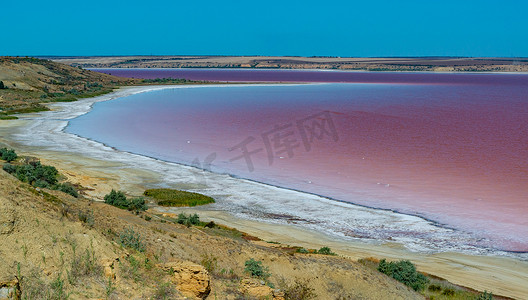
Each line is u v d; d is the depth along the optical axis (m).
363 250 33.00
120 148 68.94
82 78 184.75
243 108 122.50
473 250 34.34
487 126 106.38
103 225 18.02
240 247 21.77
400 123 106.81
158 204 41.12
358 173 57.16
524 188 52.38
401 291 22.44
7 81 138.00
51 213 15.29
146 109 121.50
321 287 20.16
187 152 65.81
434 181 54.94
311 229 37.31
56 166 50.69
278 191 48.06
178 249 18.61
